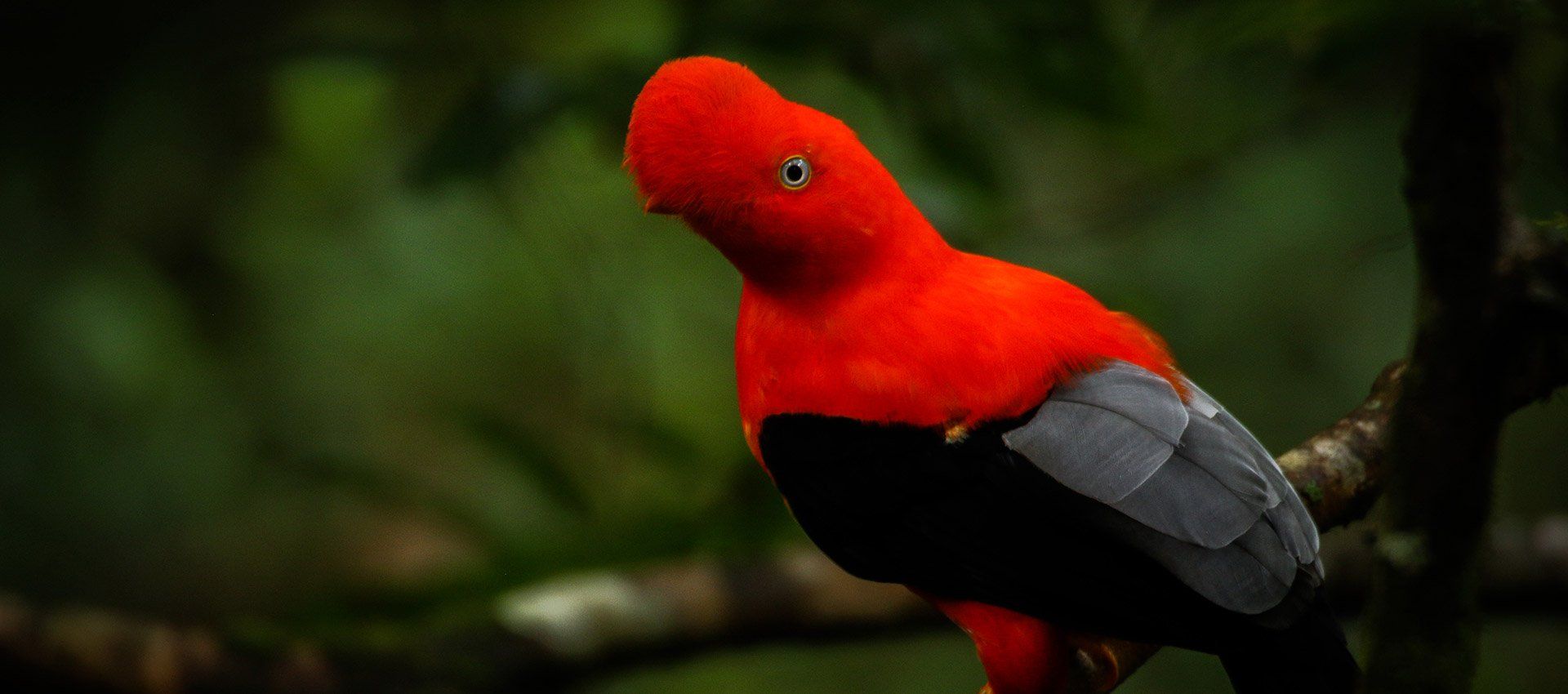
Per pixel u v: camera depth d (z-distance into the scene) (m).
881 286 6.23
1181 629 5.48
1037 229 11.59
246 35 11.27
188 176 11.70
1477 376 4.40
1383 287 11.52
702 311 11.77
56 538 12.40
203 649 8.66
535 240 11.52
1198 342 11.69
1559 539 9.41
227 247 12.08
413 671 9.16
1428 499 4.61
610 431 11.40
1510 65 3.94
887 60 9.95
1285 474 6.38
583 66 9.71
